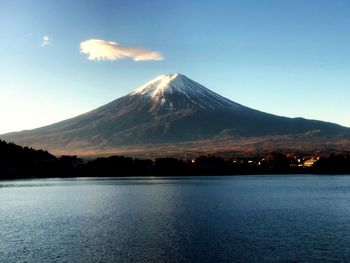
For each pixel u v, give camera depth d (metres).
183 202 139.50
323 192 178.50
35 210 120.25
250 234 79.25
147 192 183.75
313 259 61.69
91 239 75.69
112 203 138.12
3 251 67.31
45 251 67.12
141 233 80.88
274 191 184.88
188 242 72.69
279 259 61.78
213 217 101.94
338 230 82.94
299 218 99.94
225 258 62.56
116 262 60.94
